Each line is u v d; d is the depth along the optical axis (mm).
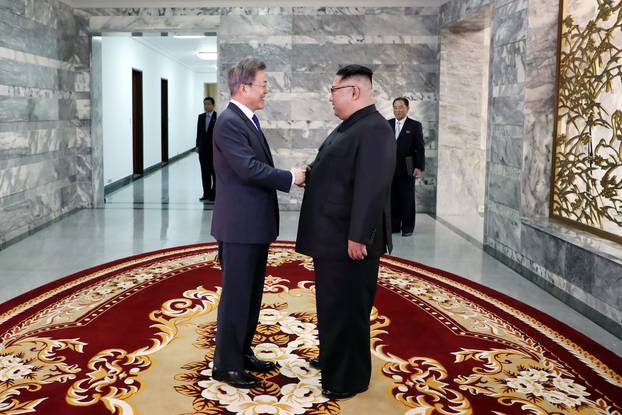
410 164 7777
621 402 3238
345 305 3248
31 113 7879
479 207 9656
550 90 6062
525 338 4184
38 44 8125
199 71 24500
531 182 6156
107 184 11750
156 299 4992
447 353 3908
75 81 9617
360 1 9547
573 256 5121
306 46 9648
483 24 8805
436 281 5676
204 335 4195
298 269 6027
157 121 16828
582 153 5527
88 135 9742
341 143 3232
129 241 7340
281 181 3266
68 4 9312
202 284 5445
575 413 3115
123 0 9508
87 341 4047
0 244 6965
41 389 3318
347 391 3281
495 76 6930
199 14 9609
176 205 10258
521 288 5504
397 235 7992
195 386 3398
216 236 3393
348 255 3211
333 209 3236
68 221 8664
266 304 4883
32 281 5543
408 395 3318
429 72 9672
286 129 9812
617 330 4367
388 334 4250
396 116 7836
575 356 3865
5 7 7059
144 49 15031
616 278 4492
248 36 9641
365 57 9656
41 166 8234
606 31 5062
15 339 4059
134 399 3223
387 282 5605
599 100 5184
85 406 3131
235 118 3295
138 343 4023
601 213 5168
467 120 9477
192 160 20000
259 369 3625
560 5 5906
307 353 3904
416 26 9602
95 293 5133
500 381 3492
